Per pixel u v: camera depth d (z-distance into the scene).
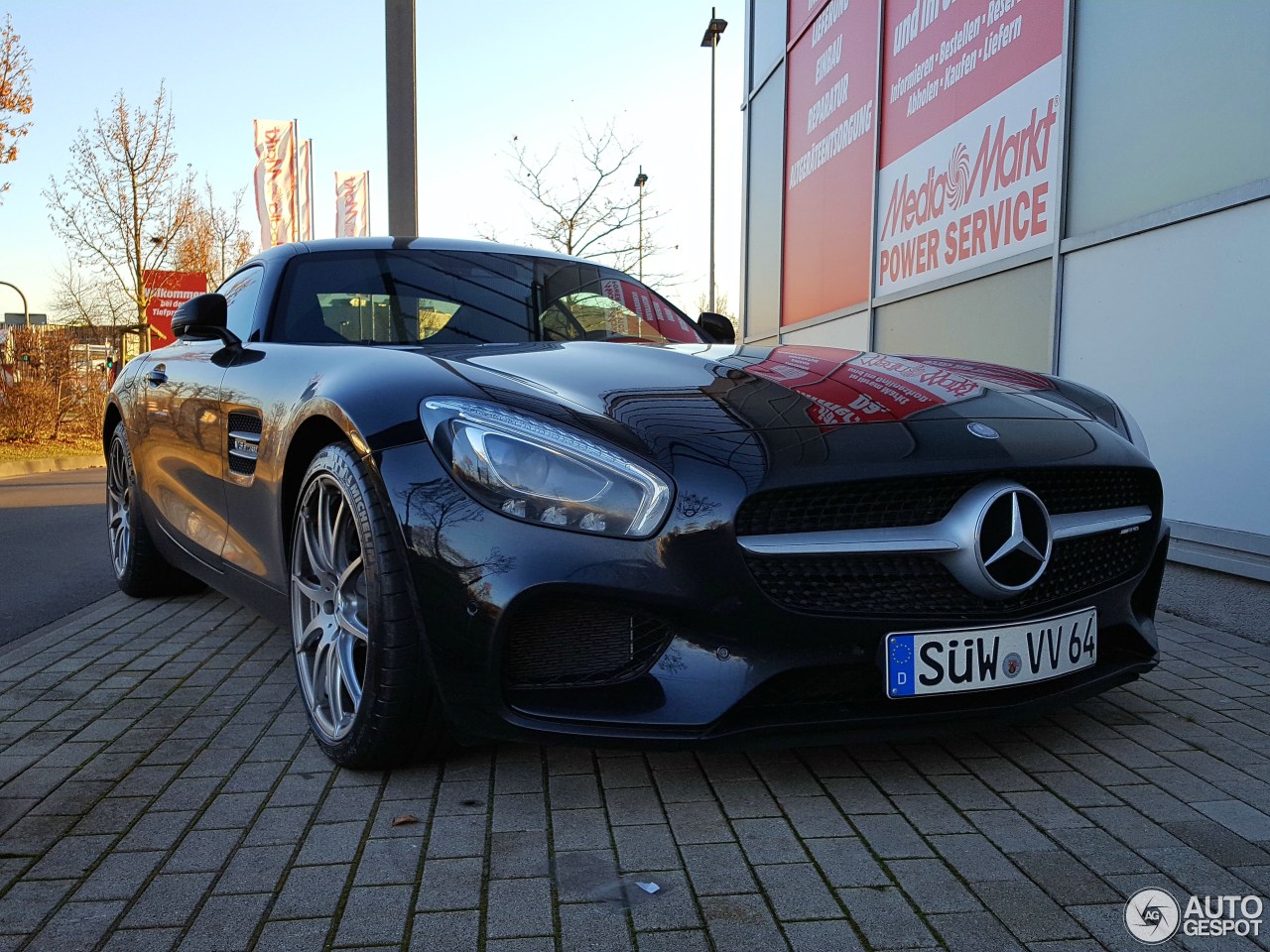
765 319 9.09
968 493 1.96
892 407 2.15
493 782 2.12
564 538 1.85
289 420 2.46
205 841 1.86
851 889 1.66
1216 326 3.49
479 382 2.12
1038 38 4.60
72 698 2.77
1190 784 2.09
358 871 1.74
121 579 4.13
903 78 6.07
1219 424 3.48
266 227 20.06
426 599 1.91
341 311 2.99
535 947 1.50
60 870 1.76
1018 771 2.17
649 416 2.00
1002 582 1.97
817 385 2.27
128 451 3.96
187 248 22.69
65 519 7.59
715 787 2.08
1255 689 2.76
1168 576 3.75
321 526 2.30
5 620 3.97
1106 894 1.63
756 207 9.41
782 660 1.88
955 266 5.43
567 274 3.40
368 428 2.08
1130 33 3.96
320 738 2.25
